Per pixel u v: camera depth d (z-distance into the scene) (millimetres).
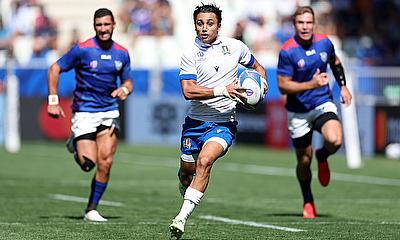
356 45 94750
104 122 34094
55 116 34000
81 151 33656
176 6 98562
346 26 96312
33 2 99750
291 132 35750
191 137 27625
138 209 38969
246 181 54188
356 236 29141
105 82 34000
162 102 80375
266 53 94188
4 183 51281
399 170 61375
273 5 98000
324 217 36062
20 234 29203
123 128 81562
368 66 80250
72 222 33000
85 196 44688
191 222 33562
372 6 97562
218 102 27312
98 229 30625
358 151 63906
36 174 57250
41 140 82375
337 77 36219
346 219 35125
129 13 97500
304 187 36250
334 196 46188
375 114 71375
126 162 66125
